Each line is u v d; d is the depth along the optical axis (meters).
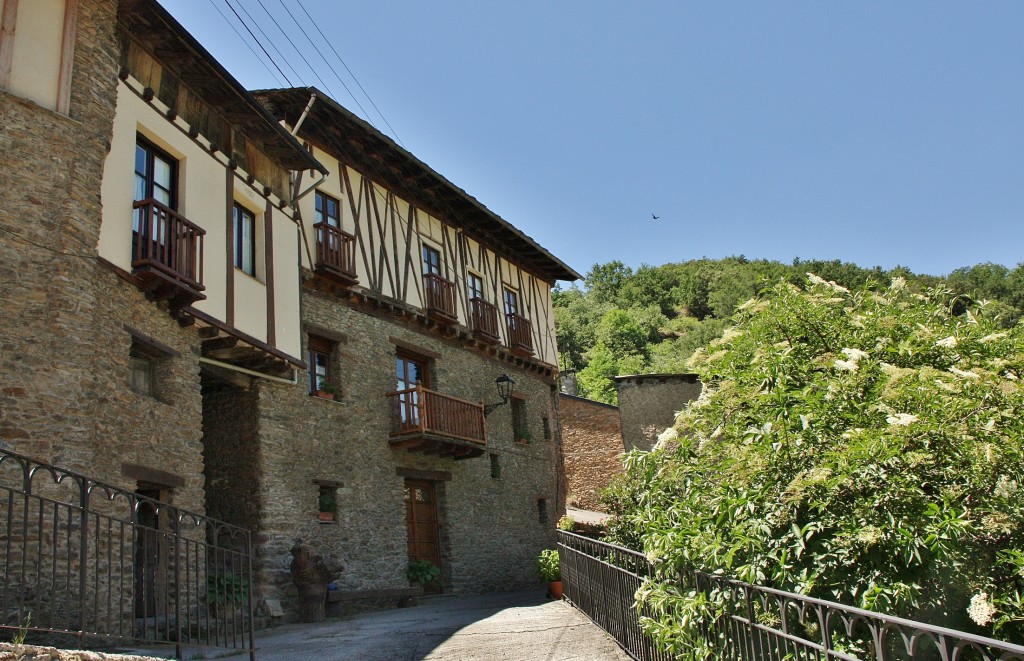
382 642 8.85
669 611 5.96
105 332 8.97
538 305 22.86
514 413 21.20
